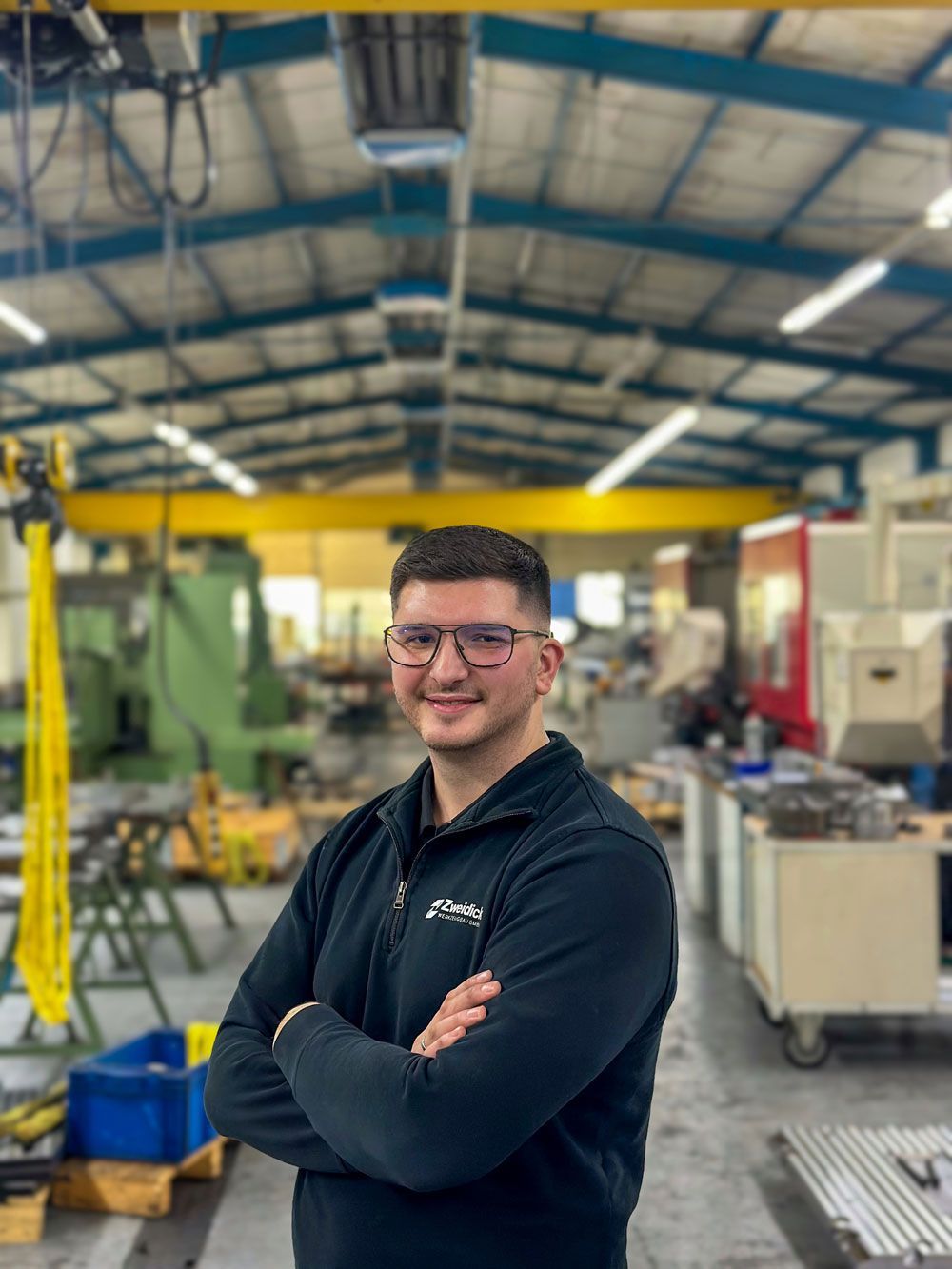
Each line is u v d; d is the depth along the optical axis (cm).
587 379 1572
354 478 2550
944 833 461
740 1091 446
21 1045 473
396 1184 126
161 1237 343
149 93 717
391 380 1772
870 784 479
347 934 143
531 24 698
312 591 2573
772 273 1041
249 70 659
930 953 451
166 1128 366
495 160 927
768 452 1869
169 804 630
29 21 383
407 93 486
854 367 1302
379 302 1114
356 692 1700
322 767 1151
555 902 122
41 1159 350
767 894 470
